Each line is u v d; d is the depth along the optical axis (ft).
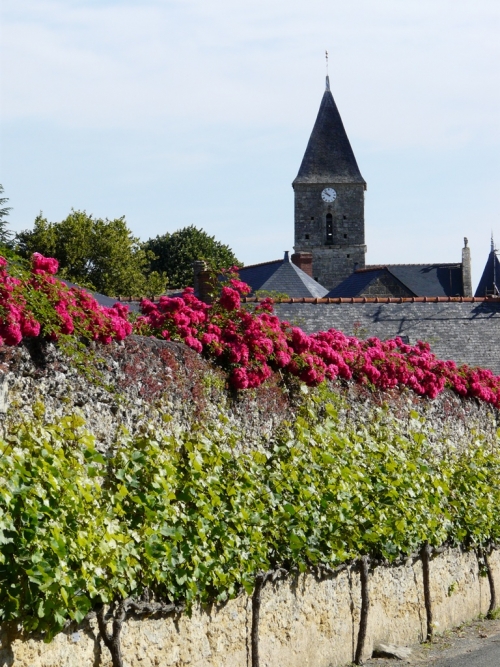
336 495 38.17
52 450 25.70
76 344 27.76
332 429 40.29
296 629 36.04
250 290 38.75
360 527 39.93
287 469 36.40
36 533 24.62
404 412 46.93
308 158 320.91
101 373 28.55
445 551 47.57
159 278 230.68
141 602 28.71
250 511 33.78
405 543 42.88
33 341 26.43
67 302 27.55
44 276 27.17
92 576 26.23
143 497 29.19
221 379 35.01
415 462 45.03
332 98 326.85
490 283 294.46
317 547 37.24
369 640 40.50
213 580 31.27
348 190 318.65
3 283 25.35
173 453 31.09
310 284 197.47
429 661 40.01
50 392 26.94
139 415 30.45
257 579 33.65
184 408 32.73
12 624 24.26
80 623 26.50
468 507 49.32
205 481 31.89
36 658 24.93
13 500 24.16
